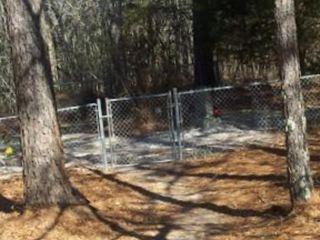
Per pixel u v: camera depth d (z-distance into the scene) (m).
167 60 24.34
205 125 17.92
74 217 9.90
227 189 11.91
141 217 10.45
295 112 9.23
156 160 14.99
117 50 23.91
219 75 25.16
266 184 11.77
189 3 23.72
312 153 13.60
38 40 10.16
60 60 27.48
